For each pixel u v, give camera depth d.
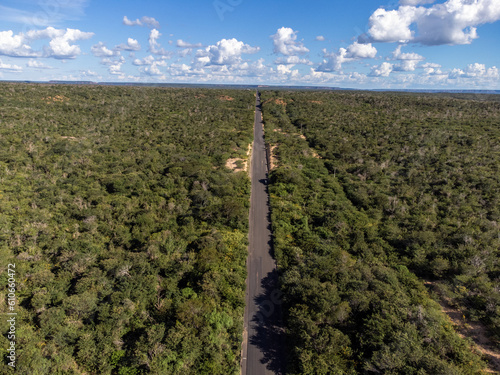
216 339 34.31
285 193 71.00
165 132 115.31
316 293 37.66
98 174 76.25
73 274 42.62
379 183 77.00
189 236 51.88
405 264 47.50
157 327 34.31
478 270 43.53
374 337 32.03
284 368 33.31
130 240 52.03
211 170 80.06
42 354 31.91
